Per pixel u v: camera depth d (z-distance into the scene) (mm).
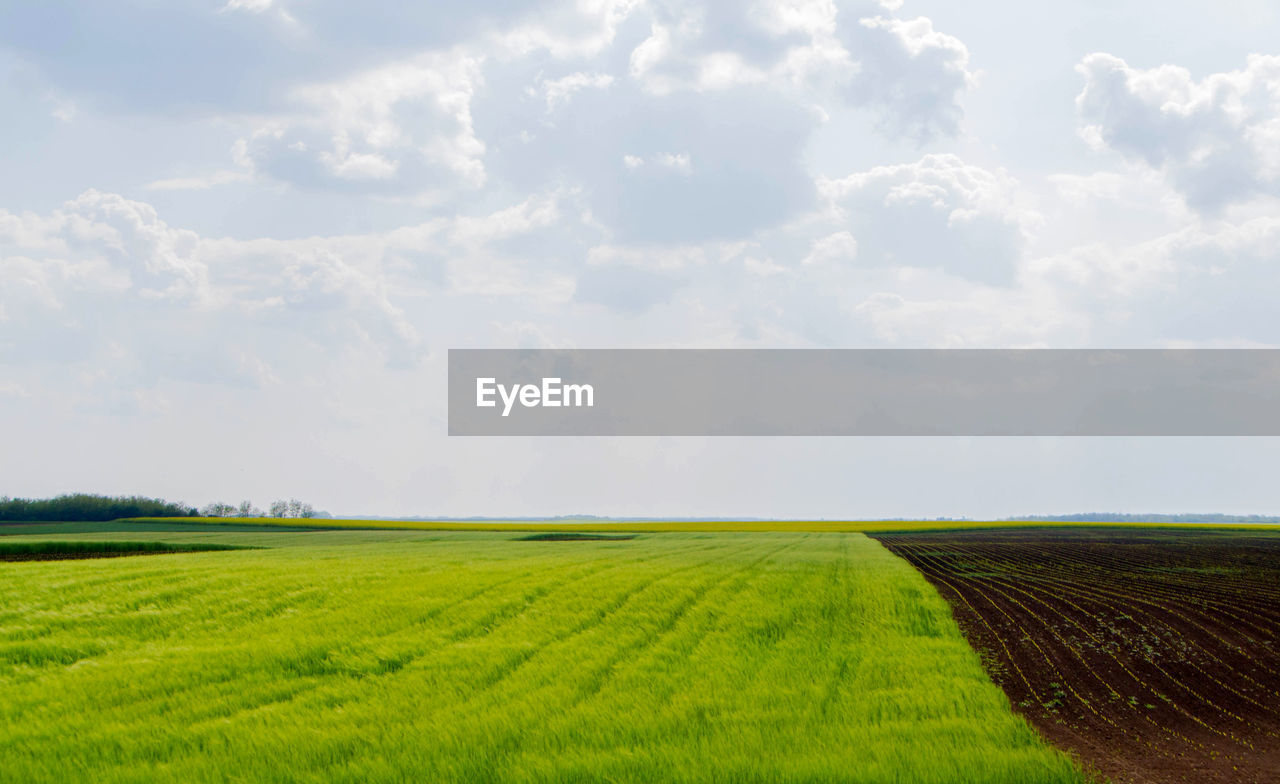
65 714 13609
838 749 11531
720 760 10945
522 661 17641
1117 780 10797
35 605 23531
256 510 174500
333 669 16828
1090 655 19031
